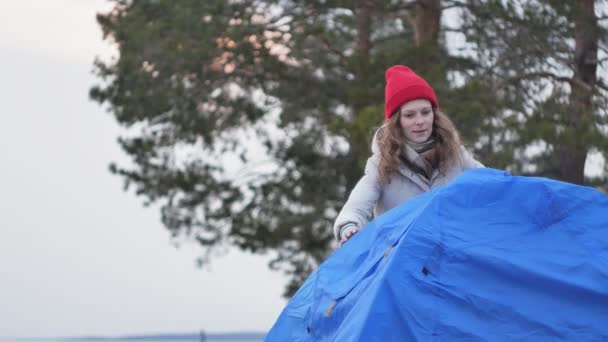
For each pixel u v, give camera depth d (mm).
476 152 20469
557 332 4707
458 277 4836
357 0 24406
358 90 22578
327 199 26297
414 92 6238
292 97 24562
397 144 6223
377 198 6312
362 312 4781
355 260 5531
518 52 22844
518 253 4910
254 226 26156
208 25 23531
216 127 25969
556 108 20844
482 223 5031
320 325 5359
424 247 4902
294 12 24625
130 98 25156
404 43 26812
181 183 26781
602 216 5082
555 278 4820
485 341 4668
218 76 24469
